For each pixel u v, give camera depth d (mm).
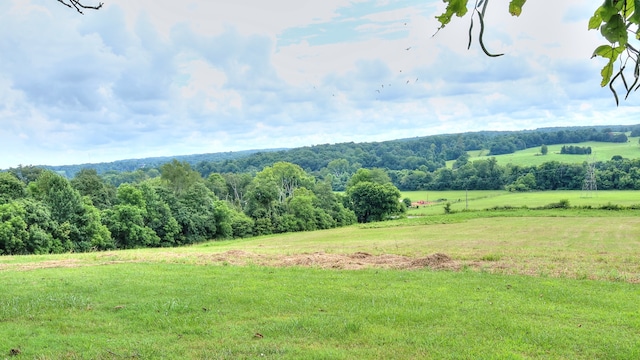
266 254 24062
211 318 10312
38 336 8945
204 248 36438
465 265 18078
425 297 12430
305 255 22844
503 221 56094
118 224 52562
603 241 33719
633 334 8984
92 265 19531
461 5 1579
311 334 9102
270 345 8328
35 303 11555
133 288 13586
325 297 12422
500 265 18125
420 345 8336
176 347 8273
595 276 15570
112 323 9992
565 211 61875
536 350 8070
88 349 8203
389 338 8750
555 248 27672
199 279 15297
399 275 16172
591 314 10523
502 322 9766
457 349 8109
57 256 24328
